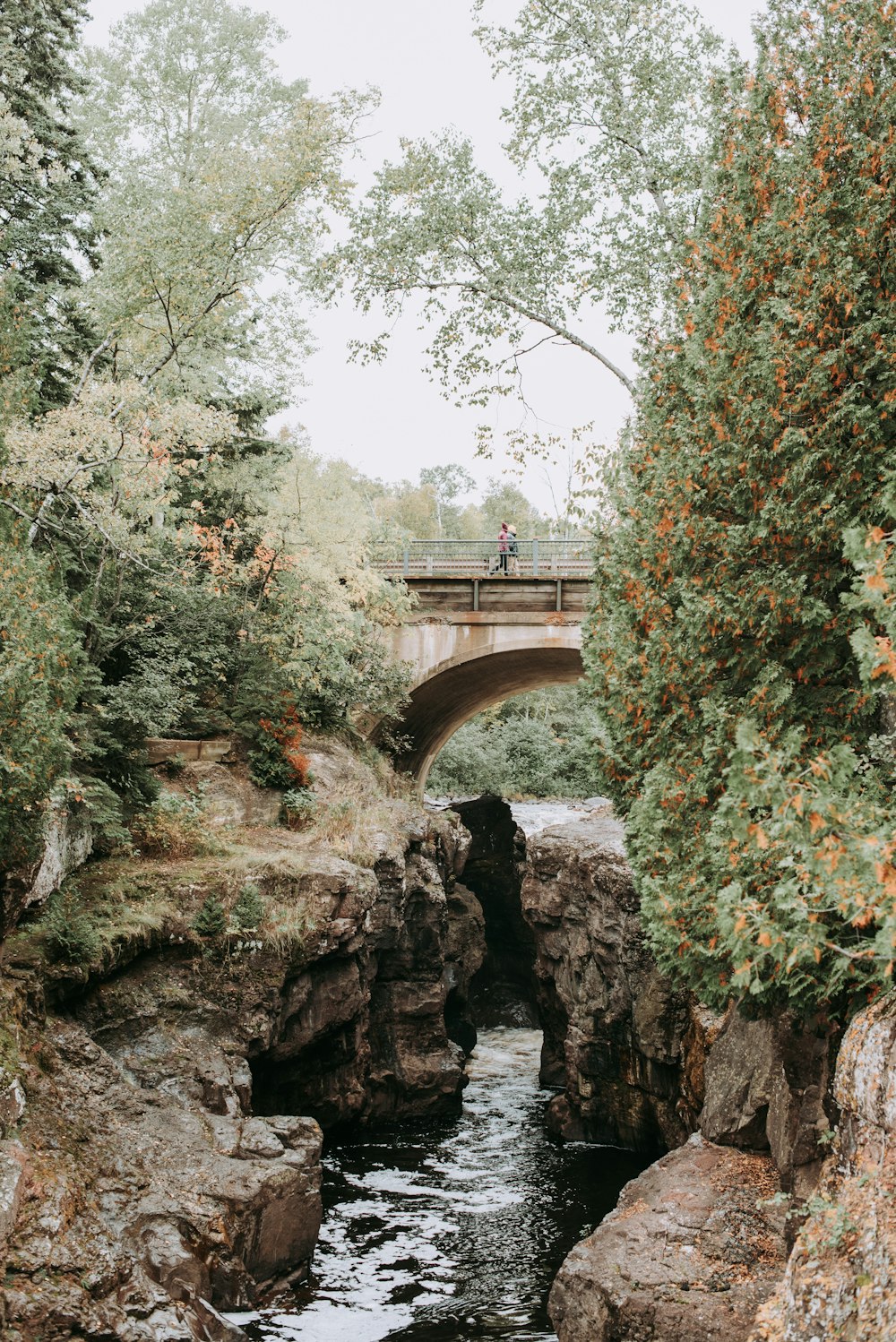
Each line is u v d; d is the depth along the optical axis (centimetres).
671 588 992
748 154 1009
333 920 1714
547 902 2145
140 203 2388
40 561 1334
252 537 2378
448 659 2708
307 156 1925
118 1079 1279
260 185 1938
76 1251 967
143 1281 999
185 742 2067
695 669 938
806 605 866
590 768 1198
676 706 964
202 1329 1008
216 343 2417
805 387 866
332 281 1892
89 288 2103
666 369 1127
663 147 1708
